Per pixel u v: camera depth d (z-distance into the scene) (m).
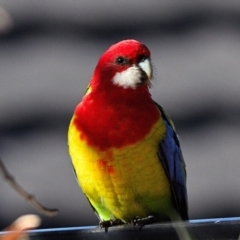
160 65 13.69
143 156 10.59
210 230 8.57
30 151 12.92
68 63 13.66
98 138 10.55
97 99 10.70
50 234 8.71
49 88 13.41
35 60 13.74
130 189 10.73
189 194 12.54
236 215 12.34
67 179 12.73
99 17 14.11
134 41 11.03
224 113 13.15
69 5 14.21
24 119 13.19
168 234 8.87
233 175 12.65
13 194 12.70
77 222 12.45
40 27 14.05
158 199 10.95
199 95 13.33
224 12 14.05
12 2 14.20
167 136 10.95
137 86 10.73
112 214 11.27
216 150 12.86
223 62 13.57
